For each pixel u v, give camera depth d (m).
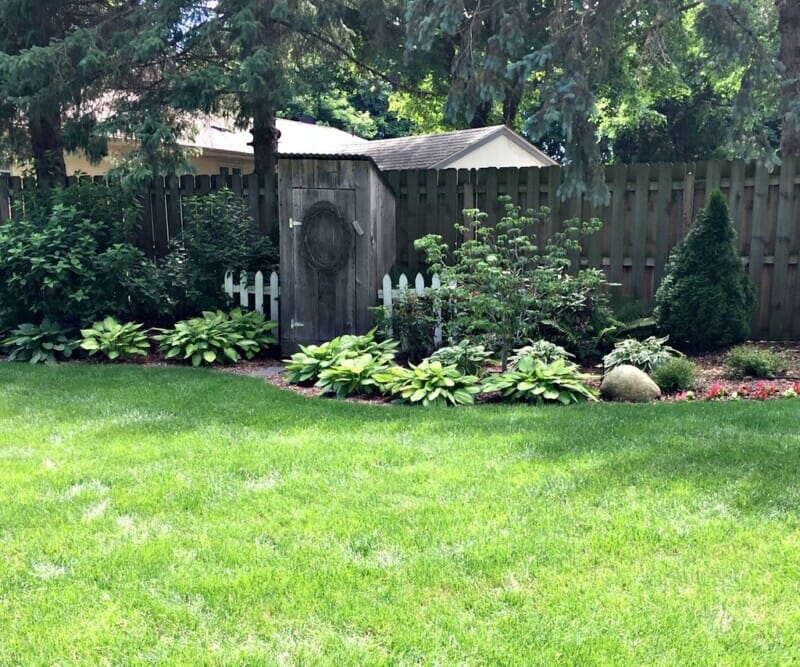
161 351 7.40
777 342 7.29
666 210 7.51
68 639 2.33
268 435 4.52
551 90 7.26
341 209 7.02
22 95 8.70
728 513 3.18
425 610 2.47
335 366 5.93
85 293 7.50
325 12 9.96
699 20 8.48
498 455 4.03
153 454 4.14
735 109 8.39
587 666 2.17
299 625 2.39
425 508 3.31
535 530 3.05
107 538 3.05
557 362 5.64
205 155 17.33
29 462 4.04
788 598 2.51
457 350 6.09
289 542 2.99
